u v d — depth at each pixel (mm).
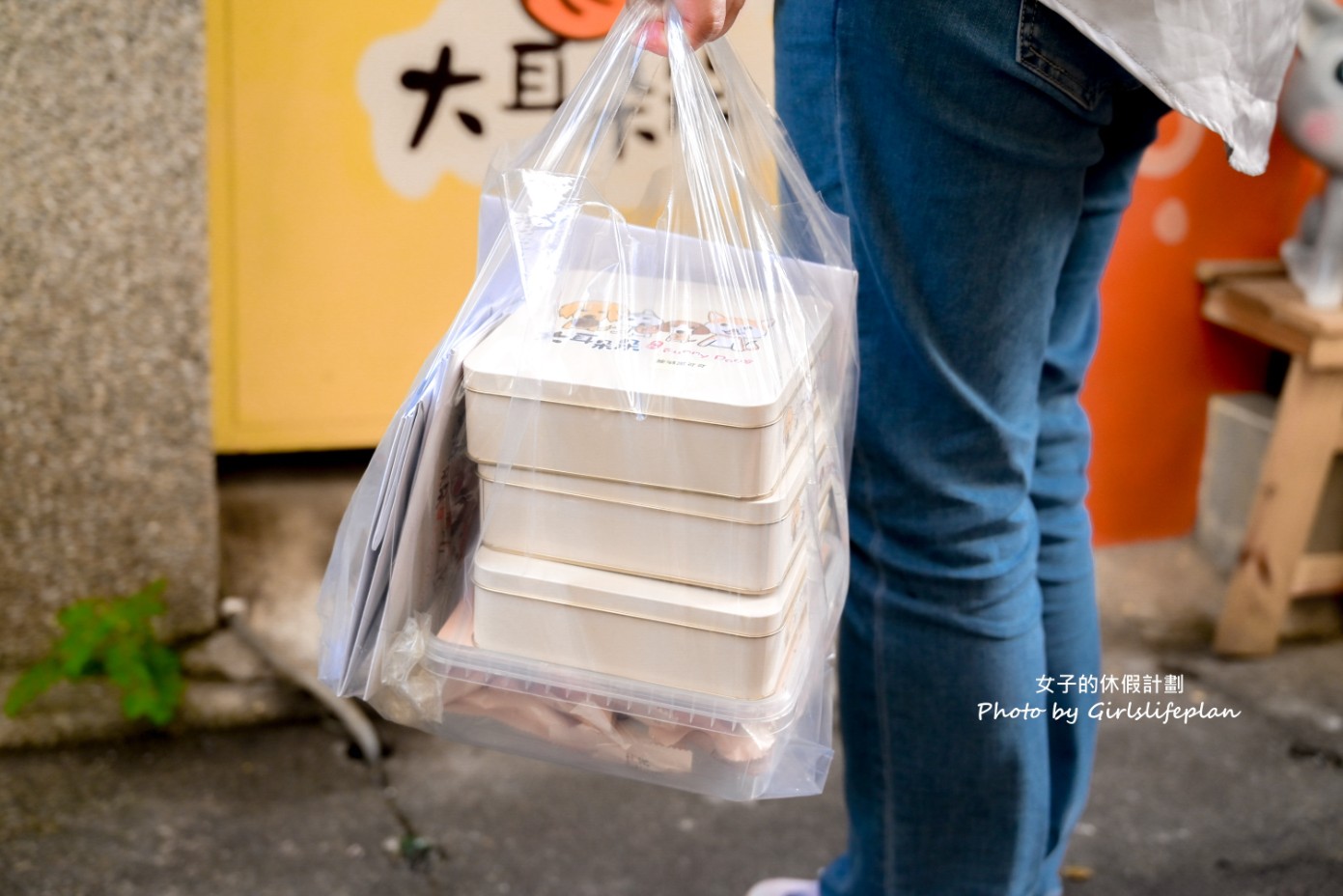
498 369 969
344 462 2480
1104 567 2594
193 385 1963
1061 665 1373
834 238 1148
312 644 2137
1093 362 2480
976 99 1054
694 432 941
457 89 2176
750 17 2199
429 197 2229
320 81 2117
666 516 978
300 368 2283
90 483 1958
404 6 2109
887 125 1102
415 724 1111
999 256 1105
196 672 2074
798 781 1135
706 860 1817
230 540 2252
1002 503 1179
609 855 1818
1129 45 1043
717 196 1124
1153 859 1854
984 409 1150
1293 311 2236
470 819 1885
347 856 1790
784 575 1009
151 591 2014
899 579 1211
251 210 2166
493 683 1051
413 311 2293
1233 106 1117
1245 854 1874
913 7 1040
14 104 1734
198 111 1821
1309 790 2027
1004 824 1255
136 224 1847
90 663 2031
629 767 1086
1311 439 2281
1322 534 2459
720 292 1112
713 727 1015
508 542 1025
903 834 1284
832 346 1155
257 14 2061
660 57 1250
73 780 1913
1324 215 2256
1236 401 2553
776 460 957
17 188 1776
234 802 1889
